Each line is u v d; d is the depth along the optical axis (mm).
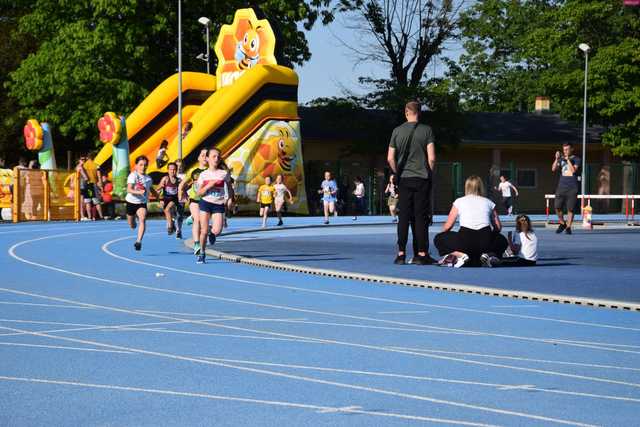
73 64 65500
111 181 56438
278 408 8562
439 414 8352
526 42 79000
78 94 67062
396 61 84125
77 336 12672
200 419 8148
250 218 56906
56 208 51562
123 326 13609
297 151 59312
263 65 57781
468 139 79500
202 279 20625
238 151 57312
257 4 69500
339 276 20953
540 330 13297
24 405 8656
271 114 58344
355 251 28312
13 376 9977
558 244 31422
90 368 10438
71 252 28781
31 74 67750
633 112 75312
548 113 91312
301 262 24219
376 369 10430
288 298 17125
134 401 8828
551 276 20328
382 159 77188
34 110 69125
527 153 83750
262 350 11617
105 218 54188
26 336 12656
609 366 10641
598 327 13586
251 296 17422
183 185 28266
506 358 11109
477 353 11445
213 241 26625
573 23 76312
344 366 10594
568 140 82875
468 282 19141
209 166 24906
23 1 72312
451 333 13016
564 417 8258
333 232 41250
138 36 65750
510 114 87000
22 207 49531
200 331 13164
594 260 24641
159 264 24531
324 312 15203
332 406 8648
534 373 10227
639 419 8203
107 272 22297
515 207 77875
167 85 60625
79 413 8359
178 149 55500
